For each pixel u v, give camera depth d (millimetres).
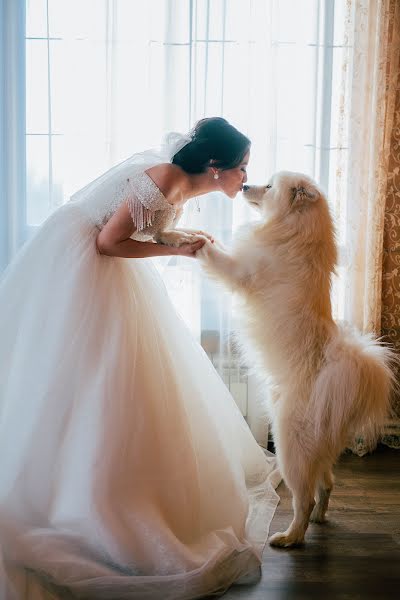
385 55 3059
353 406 2184
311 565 2195
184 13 3008
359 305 3271
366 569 2178
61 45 3059
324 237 2338
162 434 2072
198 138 2182
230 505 2227
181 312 3197
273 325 2307
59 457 2002
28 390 2051
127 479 1986
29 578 1851
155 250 2225
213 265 2363
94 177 3139
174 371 2211
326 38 3061
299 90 3133
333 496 2787
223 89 3047
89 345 2062
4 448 2021
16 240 3146
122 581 1860
